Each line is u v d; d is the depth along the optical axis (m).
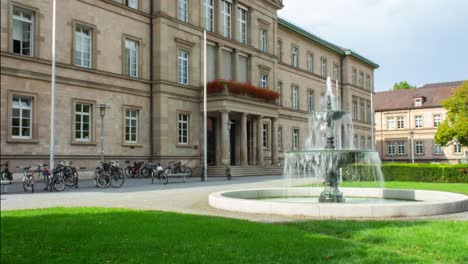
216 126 43.84
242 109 42.81
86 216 12.64
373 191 19.72
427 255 8.59
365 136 79.44
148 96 37.94
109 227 10.76
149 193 22.09
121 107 35.44
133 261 7.67
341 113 17.95
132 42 37.16
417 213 13.47
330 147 18.08
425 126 92.50
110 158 34.28
